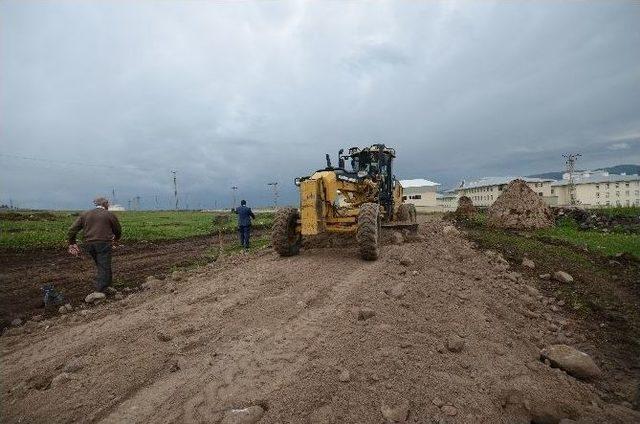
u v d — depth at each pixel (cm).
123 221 3069
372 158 960
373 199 883
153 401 302
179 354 376
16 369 373
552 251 1005
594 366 405
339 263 701
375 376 321
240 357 355
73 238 670
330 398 294
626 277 789
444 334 420
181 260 1041
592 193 6788
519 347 439
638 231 1490
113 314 523
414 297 509
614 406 343
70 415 294
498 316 527
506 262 864
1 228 2034
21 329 481
